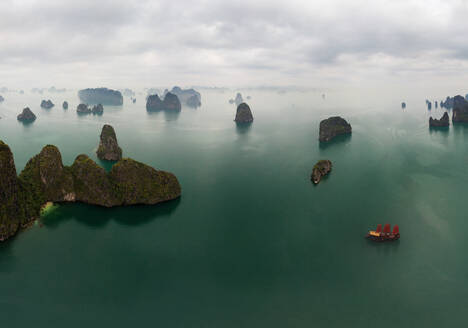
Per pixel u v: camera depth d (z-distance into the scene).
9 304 62.81
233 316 60.34
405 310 62.09
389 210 104.12
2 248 81.56
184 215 100.88
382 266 75.12
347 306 63.09
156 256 79.19
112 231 90.75
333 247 82.94
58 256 78.69
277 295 65.81
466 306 63.12
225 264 75.94
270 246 83.75
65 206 103.81
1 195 85.62
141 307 62.47
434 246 83.19
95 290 67.06
